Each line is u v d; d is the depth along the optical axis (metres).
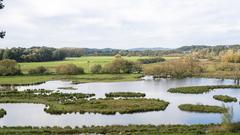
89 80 146.62
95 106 76.19
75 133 51.88
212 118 64.88
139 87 121.31
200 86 117.88
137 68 184.38
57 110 71.31
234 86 118.94
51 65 195.75
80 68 174.75
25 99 88.50
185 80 150.75
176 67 169.62
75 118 65.25
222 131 50.78
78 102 82.06
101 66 183.88
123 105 77.50
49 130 52.72
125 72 181.38
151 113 70.56
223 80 149.50
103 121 62.31
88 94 97.94
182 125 56.12
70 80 147.25
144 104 78.69
